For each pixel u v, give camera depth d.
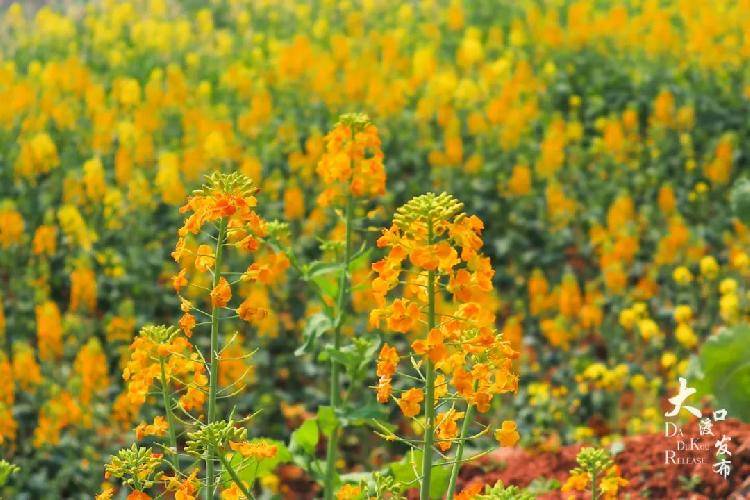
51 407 8.58
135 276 11.05
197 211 4.14
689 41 17.45
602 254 11.80
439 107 14.92
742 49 16.33
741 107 15.22
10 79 16.64
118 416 8.78
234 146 14.05
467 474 7.48
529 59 18.20
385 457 9.60
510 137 13.59
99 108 15.05
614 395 9.45
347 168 5.55
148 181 13.27
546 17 19.59
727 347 6.98
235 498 4.02
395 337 10.47
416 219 3.76
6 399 8.72
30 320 10.88
